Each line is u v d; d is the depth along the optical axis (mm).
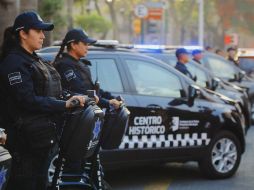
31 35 9625
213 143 16812
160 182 16797
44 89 9625
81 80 12344
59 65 12336
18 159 9539
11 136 9531
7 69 9406
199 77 23516
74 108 9445
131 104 15242
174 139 15953
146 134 15406
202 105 16609
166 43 101312
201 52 27484
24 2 23781
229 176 17359
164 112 15758
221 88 23938
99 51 15641
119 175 17734
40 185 9719
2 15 18922
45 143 9539
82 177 10352
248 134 26875
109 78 15430
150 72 16094
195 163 19641
